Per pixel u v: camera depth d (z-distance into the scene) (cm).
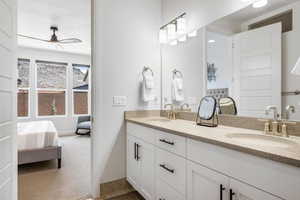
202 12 193
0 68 130
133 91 228
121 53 219
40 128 312
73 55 582
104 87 209
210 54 185
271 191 79
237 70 160
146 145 178
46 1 270
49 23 350
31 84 522
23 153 269
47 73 549
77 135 555
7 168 140
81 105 601
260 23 144
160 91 249
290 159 71
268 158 79
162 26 243
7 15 140
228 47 167
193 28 205
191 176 123
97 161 205
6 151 139
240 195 91
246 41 154
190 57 208
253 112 147
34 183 234
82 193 210
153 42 242
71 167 292
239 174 92
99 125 206
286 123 124
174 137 140
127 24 223
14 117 151
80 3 277
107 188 211
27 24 354
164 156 152
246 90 153
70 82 577
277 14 134
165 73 242
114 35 215
